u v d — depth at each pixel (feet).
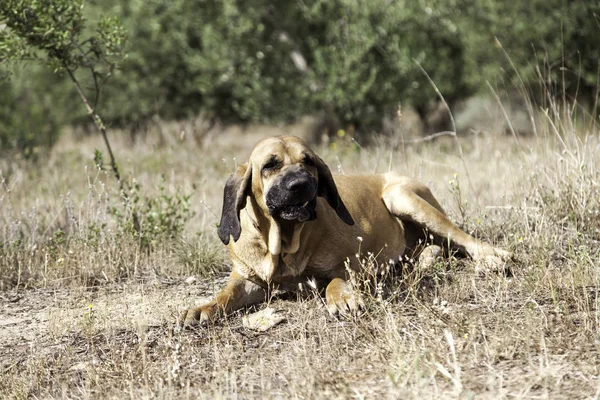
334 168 52.24
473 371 17.10
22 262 29.94
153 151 60.70
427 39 85.76
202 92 93.30
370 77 79.20
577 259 23.90
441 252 25.88
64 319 23.89
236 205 22.08
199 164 56.18
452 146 58.08
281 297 24.41
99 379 19.27
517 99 66.95
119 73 90.38
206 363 19.70
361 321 20.39
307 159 21.85
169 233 32.04
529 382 16.08
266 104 85.51
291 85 84.64
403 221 27.63
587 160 31.07
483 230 29.09
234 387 17.39
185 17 86.58
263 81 85.20
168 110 94.89
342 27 82.74
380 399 16.10
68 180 49.60
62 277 28.68
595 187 28.94
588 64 70.49
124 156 60.49
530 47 72.79
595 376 16.26
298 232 22.25
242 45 84.89
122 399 17.88
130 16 90.22
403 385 16.10
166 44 91.04
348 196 25.11
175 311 23.63
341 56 81.10
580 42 71.10
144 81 93.09
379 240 25.64
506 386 16.16
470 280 23.76
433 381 16.22
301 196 20.56
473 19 77.92
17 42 32.83
